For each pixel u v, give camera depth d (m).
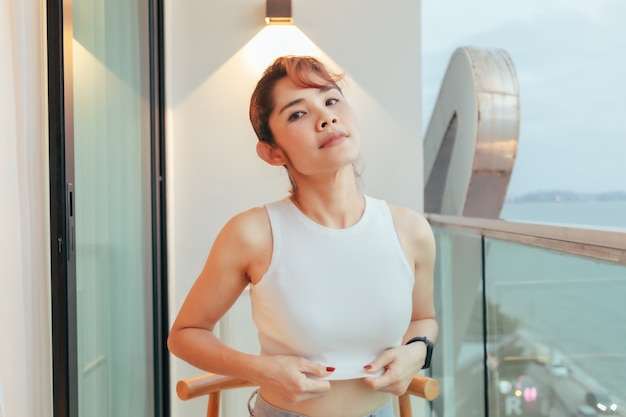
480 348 2.09
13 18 1.04
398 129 2.70
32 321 1.12
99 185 1.60
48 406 1.21
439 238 2.75
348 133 0.98
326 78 0.99
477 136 3.57
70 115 1.24
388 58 2.70
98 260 1.58
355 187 1.06
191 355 1.03
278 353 1.01
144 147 2.22
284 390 0.94
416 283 1.14
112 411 1.73
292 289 0.98
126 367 1.91
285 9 2.57
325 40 2.69
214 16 2.64
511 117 3.59
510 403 1.77
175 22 2.63
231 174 2.65
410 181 2.71
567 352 1.34
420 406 2.77
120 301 1.83
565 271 1.34
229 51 2.65
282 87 0.98
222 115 2.64
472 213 3.81
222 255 1.01
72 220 1.24
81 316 1.41
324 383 0.94
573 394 1.31
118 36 1.85
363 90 2.70
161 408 2.43
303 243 1.00
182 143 2.64
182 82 2.64
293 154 0.97
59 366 1.19
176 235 2.63
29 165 1.13
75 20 1.38
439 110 4.67
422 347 1.07
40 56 1.19
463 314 2.32
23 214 1.08
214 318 1.07
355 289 0.99
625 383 1.08
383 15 2.70
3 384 0.96
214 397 1.26
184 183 2.64
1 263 0.95
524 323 1.63
